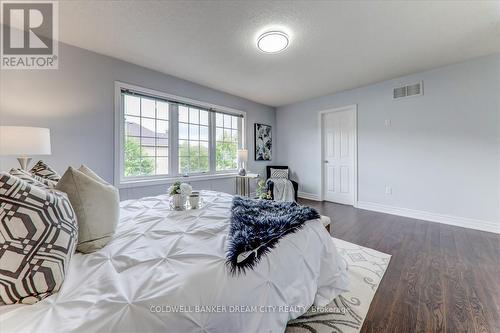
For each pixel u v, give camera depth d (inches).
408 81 128.0
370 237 99.3
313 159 180.4
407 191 131.3
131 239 43.1
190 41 89.0
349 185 161.3
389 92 135.9
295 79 133.0
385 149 139.3
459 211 113.6
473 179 109.1
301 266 46.6
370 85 144.3
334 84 142.6
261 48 92.7
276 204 66.9
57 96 89.0
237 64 110.9
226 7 68.7
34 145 67.6
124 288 29.1
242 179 172.7
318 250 53.4
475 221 109.0
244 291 34.3
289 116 195.6
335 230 108.7
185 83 133.7
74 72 92.7
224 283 32.9
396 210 136.0
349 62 109.3
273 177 186.7
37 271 26.9
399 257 79.5
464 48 96.2
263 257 40.1
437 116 118.7
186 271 32.4
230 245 39.7
